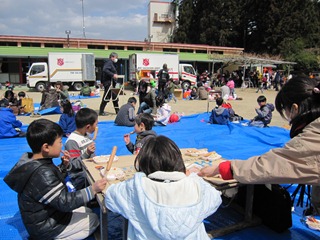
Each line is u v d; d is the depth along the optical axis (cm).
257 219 289
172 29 6047
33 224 216
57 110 1026
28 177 208
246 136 693
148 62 2353
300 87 185
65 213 234
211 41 4756
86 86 1830
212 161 295
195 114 1048
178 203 151
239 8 4531
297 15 3919
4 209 321
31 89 2409
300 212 314
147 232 154
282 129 755
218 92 1098
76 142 336
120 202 164
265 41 4072
